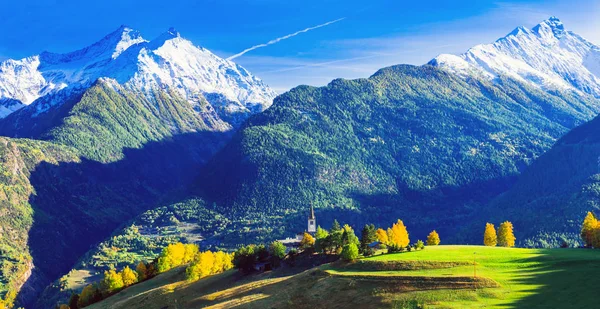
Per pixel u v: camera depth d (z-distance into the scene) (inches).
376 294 6628.9
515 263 6953.7
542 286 5994.1
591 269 6328.7
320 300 6909.5
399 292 6540.4
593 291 5639.8
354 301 6643.7
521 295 5831.7
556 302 5526.6
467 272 6747.1
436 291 6323.8
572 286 5861.2
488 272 6697.8
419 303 6151.6
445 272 6845.5
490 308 5620.1
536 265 6781.5
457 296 6107.3
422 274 6840.6
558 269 6496.1
